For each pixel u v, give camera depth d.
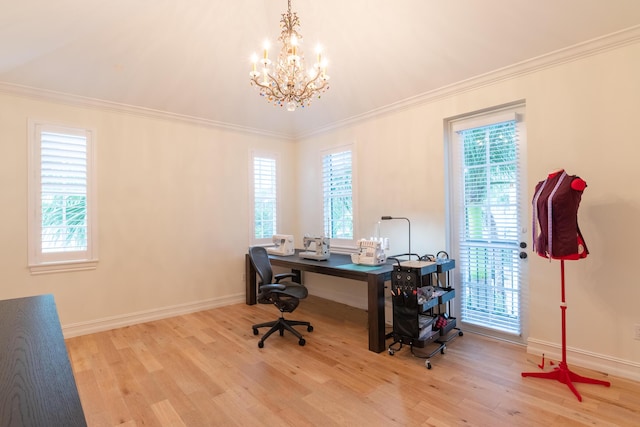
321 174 4.73
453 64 2.96
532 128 2.75
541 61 2.65
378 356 2.81
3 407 0.80
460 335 3.19
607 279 2.41
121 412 2.04
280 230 4.99
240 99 3.97
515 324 2.95
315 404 2.12
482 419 1.93
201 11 2.68
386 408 2.06
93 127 3.44
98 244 3.45
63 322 3.25
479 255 3.20
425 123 3.48
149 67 3.17
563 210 2.18
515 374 2.45
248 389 2.30
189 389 2.30
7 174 3.01
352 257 3.48
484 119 3.12
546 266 2.69
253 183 4.68
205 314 4.02
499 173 3.05
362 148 4.15
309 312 4.08
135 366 2.65
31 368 1.03
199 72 3.39
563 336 2.31
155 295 3.82
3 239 2.99
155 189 3.84
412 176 3.60
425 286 2.94
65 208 3.28
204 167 4.23
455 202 3.38
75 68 2.97
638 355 2.29
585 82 2.49
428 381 2.38
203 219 4.22
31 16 2.32
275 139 4.96
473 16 2.48
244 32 2.97
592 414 1.96
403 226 3.70
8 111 3.01
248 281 4.44
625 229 2.34
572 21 2.32
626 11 2.17
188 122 4.09
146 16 2.62
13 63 2.76
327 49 3.13
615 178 2.37
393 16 2.67
